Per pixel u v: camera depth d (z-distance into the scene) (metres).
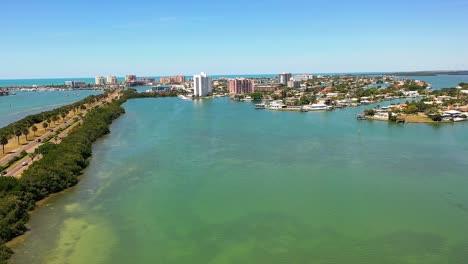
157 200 102.69
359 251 75.50
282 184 114.44
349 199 101.81
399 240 79.69
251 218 90.75
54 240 80.62
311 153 153.38
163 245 78.62
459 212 93.00
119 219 91.06
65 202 101.88
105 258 73.81
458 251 75.31
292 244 78.25
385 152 153.88
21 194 95.88
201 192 108.38
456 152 152.50
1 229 79.06
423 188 109.56
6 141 156.62
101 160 144.88
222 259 73.06
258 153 154.25
